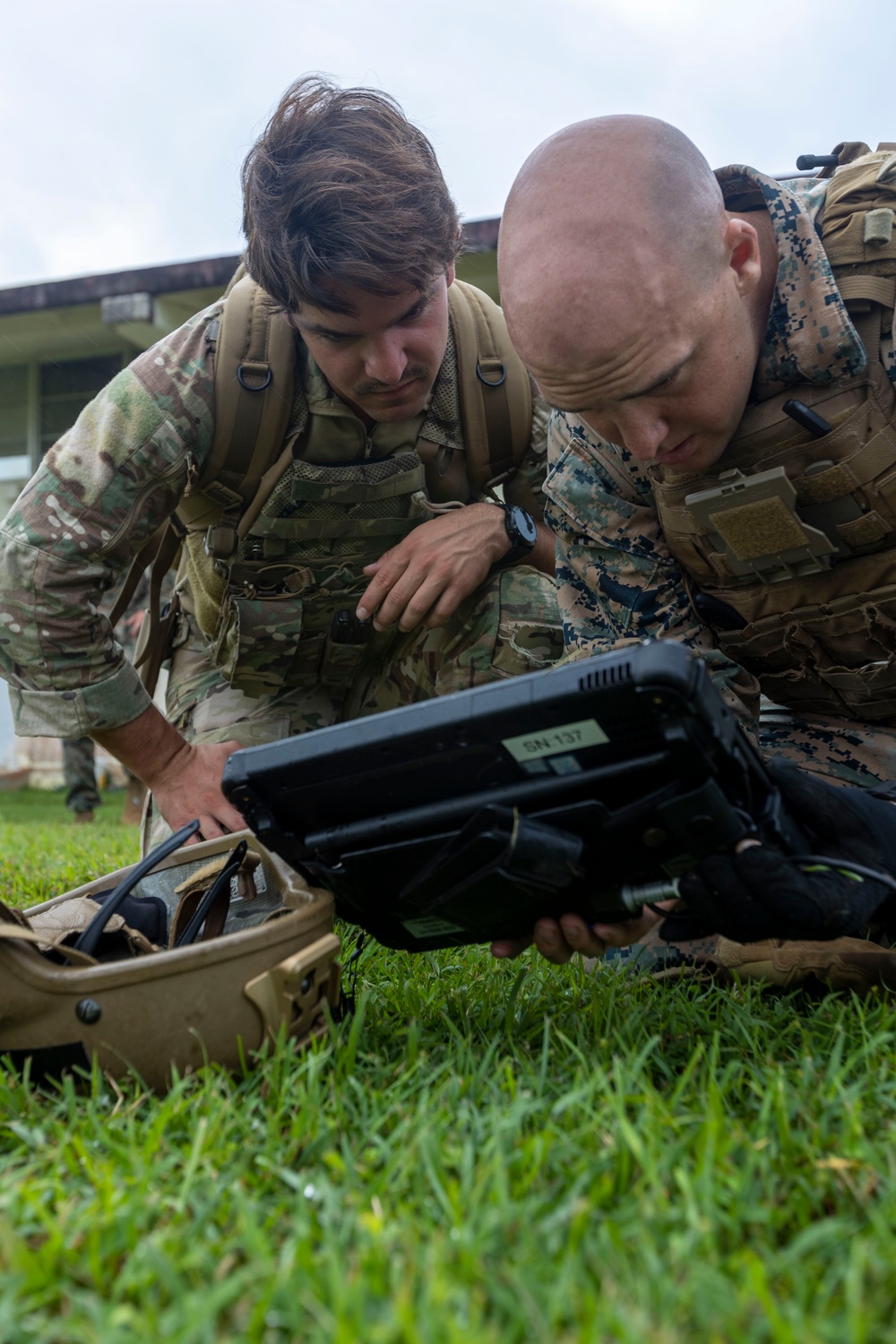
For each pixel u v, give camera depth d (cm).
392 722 138
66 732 236
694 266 161
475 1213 96
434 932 162
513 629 278
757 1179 109
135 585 256
